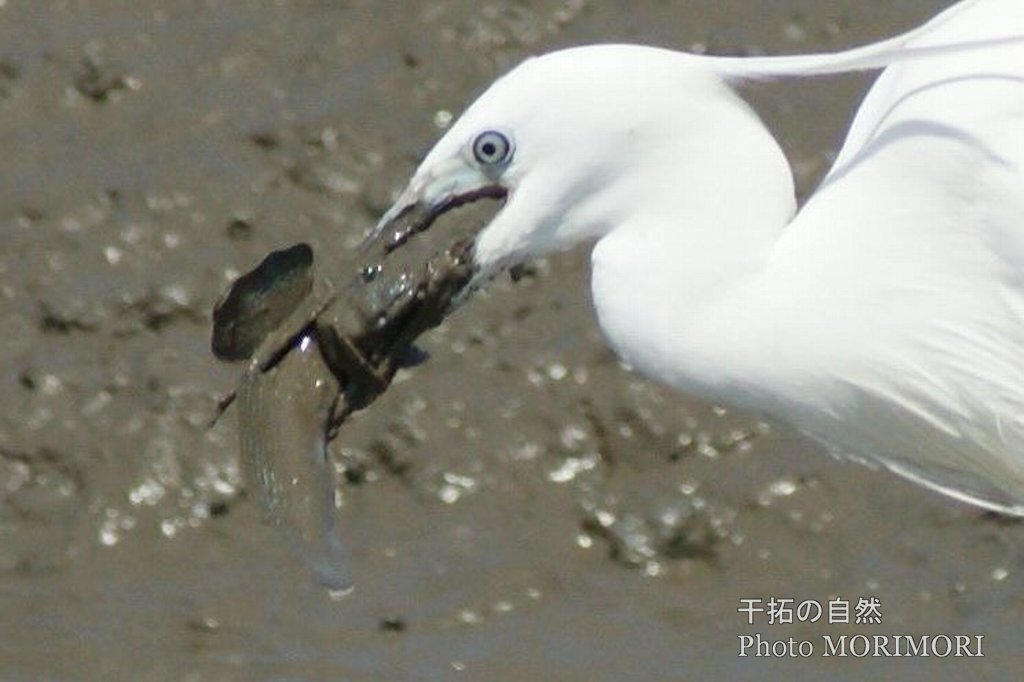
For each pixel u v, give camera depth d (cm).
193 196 1345
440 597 1214
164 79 1395
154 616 1210
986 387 965
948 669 1166
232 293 939
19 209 1347
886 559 1220
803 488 1240
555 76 912
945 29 977
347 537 1242
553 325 1293
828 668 1170
